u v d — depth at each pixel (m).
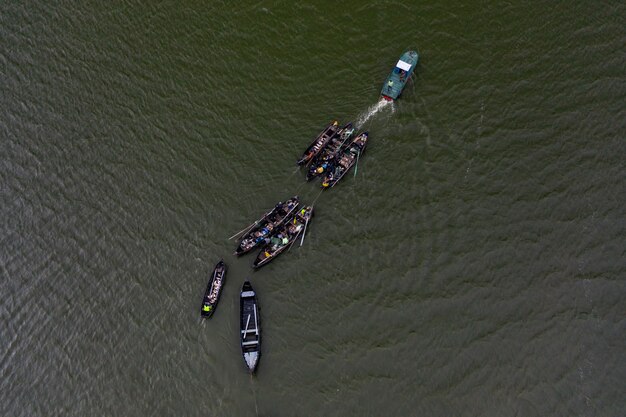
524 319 78.81
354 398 75.81
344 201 86.81
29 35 99.50
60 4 101.50
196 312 81.19
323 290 81.62
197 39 98.56
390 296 80.81
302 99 93.31
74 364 79.06
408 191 86.81
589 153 87.62
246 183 88.44
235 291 82.31
